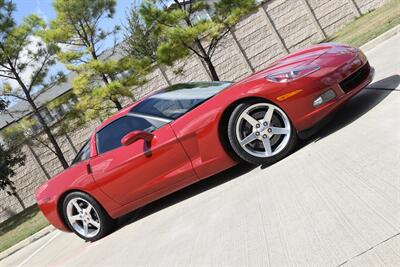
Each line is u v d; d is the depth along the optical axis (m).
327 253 2.79
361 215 3.05
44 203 6.40
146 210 6.34
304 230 3.22
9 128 19.38
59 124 19.81
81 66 18.94
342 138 4.69
